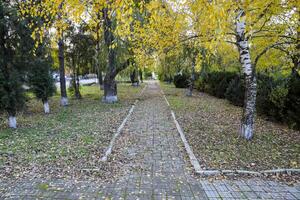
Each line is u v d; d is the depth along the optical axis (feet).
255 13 15.21
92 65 59.41
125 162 15.66
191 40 23.08
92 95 62.03
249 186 12.45
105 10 16.96
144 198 11.30
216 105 42.24
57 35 19.65
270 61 28.58
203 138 20.88
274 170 13.97
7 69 26.13
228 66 54.49
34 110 38.27
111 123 27.58
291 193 11.73
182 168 14.74
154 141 20.39
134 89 81.97
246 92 20.34
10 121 26.40
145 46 23.91
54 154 17.07
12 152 17.57
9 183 12.84
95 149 18.15
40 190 12.07
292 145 18.81
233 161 15.55
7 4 25.50
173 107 39.81
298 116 23.52
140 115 32.91
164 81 131.03
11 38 26.12
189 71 60.80
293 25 19.97
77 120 29.68
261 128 24.80
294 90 24.16
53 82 36.63
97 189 12.17
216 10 10.32
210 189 12.16
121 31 13.73
